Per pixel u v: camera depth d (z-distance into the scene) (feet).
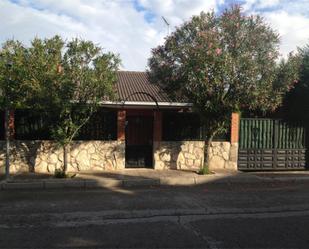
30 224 23.91
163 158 46.65
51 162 44.01
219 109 40.50
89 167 45.03
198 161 47.47
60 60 37.60
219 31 38.88
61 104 36.83
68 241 20.54
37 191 35.29
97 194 33.88
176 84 40.45
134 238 21.13
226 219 25.63
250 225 24.09
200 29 38.91
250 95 39.34
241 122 48.19
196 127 47.50
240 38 38.96
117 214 26.55
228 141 47.93
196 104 41.37
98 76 37.93
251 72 38.34
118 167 45.70
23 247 19.52
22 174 41.70
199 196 33.30
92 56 38.27
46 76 36.14
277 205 30.04
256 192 35.73
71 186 37.63
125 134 47.26
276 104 41.60
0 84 36.14
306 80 48.32
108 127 45.68
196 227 23.50
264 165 48.80
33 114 41.22
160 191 35.63
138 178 40.04
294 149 49.70
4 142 42.98
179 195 33.63
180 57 39.27
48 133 43.98
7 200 31.04
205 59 37.01
